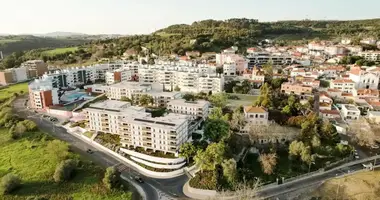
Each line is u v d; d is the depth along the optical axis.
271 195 107.62
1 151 137.75
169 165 122.81
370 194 107.50
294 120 150.88
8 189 106.94
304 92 197.50
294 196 107.19
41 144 142.88
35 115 186.50
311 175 120.12
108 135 151.00
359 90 194.62
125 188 110.81
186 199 105.69
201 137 145.12
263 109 154.88
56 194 106.62
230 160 113.06
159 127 127.81
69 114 182.88
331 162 127.38
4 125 167.62
